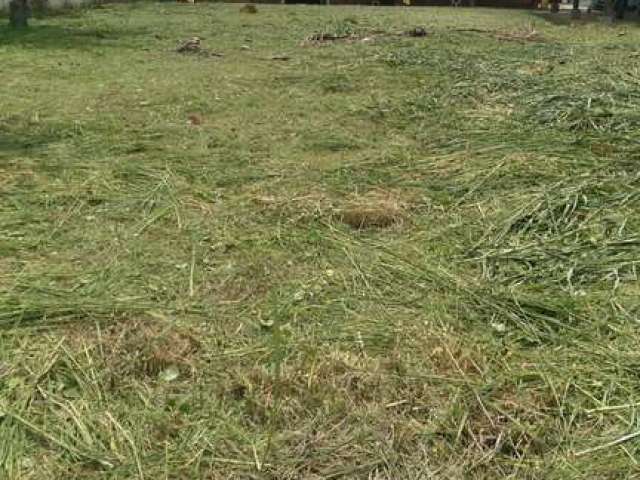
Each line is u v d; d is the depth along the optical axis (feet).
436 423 6.91
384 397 7.27
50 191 12.48
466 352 7.91
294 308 8.89
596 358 7.97
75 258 10.16
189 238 10.82
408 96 20.71
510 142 15.57
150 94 20.52
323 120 18.01
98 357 7.84
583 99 18.54
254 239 10.80
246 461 6.48
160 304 8.97
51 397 7.25
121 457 6.48
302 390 7.30
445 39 35.17
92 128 16.61
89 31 34.96
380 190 12.92
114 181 13.01
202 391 7.38
